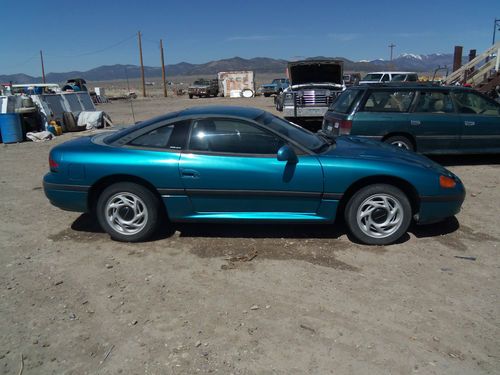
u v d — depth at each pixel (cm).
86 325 308
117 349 281
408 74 2425
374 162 423
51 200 457
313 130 1388
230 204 434
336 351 276
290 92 1312
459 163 826
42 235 481
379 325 304
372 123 739
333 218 431
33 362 270
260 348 279
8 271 394
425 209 429
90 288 361
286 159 409
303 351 276
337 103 832
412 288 354
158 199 443
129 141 446
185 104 3136
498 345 282
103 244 452
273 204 430
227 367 262
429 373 256
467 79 1853
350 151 452
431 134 744
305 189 421
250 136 432
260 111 491
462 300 336
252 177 421
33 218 540
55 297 347
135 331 300
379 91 745
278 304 331
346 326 303
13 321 314
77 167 438
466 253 420
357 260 405
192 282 368
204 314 319
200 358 270
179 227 492
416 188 422
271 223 439
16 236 479
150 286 362
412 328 300
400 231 431
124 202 442
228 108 477
